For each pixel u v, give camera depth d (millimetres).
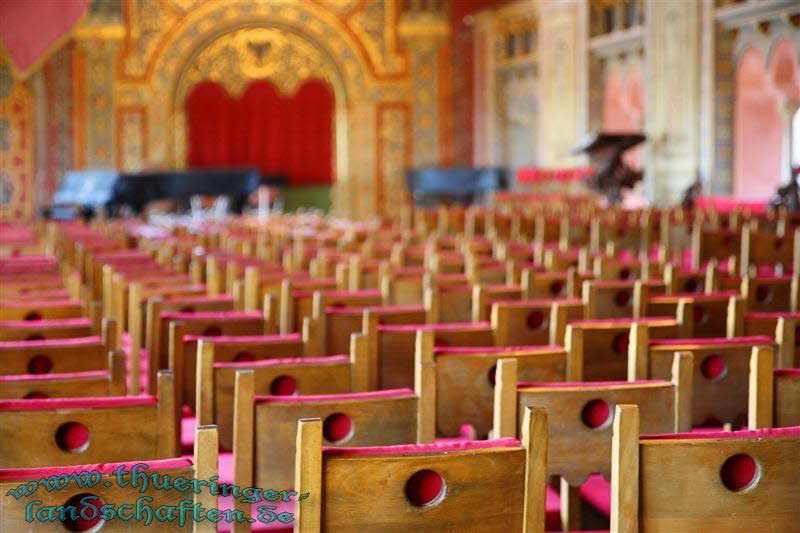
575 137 25609
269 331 6523
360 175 31328
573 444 4125
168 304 7090
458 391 4746
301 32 31078
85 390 4520
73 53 29547
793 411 4215
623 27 24172
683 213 14242
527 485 3127
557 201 22516
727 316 6656
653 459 3104
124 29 29672
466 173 28547
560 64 26094
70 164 29609
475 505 3049
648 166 22328
